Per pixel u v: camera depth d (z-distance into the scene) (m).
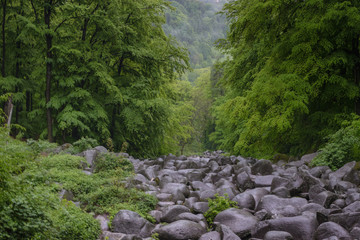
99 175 9.46
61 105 18.23
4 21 18.75
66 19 17.89
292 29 13.19
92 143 13.65
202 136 57.75
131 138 21.62
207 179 10.57
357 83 12.59
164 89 24.89
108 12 18.42
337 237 5.26
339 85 12.09
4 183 4.04
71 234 5.22
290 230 5.77
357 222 5.71
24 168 6.90
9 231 3.98
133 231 6.18
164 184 9.52
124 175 9.64
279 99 12.56
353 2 11.64
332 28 11.70
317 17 11.90
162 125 20.86
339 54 11.86
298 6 12.85
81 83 18.98
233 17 16.20
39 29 17.30
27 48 20.23
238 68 17.73
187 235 5.89
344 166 9.15
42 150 12.09
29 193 4.81
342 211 6.37
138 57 19.84
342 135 10.67
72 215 5.74
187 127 29.00
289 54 13.43
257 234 5.94
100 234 6.03
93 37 19.64
